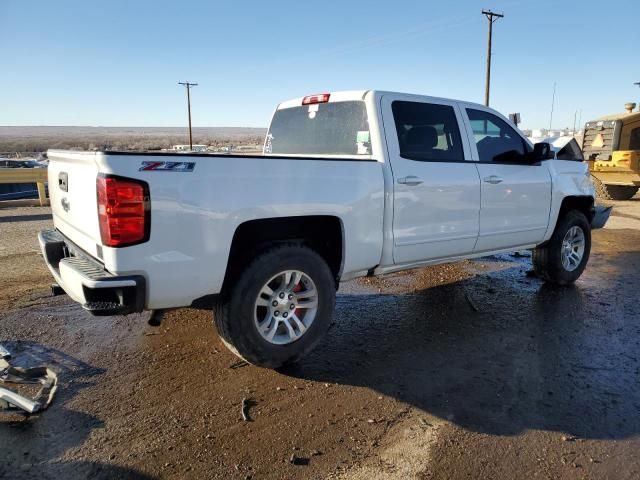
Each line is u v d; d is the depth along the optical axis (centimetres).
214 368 388
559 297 581
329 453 284
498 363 404
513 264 743
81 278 306
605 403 342
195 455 280
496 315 519
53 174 416
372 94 438
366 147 442
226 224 334
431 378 377
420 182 443
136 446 287
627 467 274
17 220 1126
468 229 493
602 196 1631
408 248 446
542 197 565
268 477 263
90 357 403
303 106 510
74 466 269
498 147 534
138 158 303
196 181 321
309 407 333
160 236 311
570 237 623
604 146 1521
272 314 373
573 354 421
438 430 308
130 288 303
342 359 409
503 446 292
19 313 498
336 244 409
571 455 284
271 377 375
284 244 373
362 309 538
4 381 353
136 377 371
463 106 503
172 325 475
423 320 504
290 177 362
